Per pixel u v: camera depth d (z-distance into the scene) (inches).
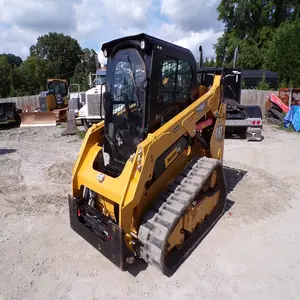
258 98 629.6
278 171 247.8
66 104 695.1
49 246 139.5
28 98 829.2
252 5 1057.5
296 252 133.6
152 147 110.7
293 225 157.6
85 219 130.9
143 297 106.5
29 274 119.6
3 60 1432.1
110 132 136.8
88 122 419.2
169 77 128.1
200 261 126.4
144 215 116.4
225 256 130.1
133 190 106.9
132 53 120.5
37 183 221.3
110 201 122.8
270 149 321.4
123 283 113.7
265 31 1025.5
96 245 119.6
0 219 165.0
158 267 108.4
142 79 117.8
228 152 308.5
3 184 218.5
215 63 1131.3
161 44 117.1
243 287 111.3
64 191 204.2
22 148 349.1
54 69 1898.4
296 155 296.5
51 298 106.6
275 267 123.0
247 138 356.5
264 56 965.2
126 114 128.2
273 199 187.2
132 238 113.3
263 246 137.9
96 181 122.3
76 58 2106.3
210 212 152.1
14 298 106.6
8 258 130.0
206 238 143.7
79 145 358.9
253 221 160.7
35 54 2065.7
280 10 1061.1
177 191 122.9
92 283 114.0
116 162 136.9
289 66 779.4
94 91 411.2
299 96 517.0
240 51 1034.7
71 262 127.3
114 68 131.0
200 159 142.2
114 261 111.8
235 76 359.9
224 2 1132.5
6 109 545.3
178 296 106.7
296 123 437.1
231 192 198.8
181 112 131.5
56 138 410.6
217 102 160.9
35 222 162.4
